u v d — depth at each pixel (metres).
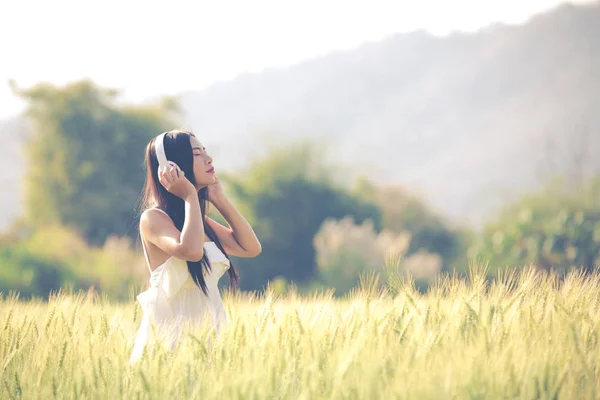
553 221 24.00
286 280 31.12
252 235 3.96
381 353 3.04
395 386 2.73
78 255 24.72
